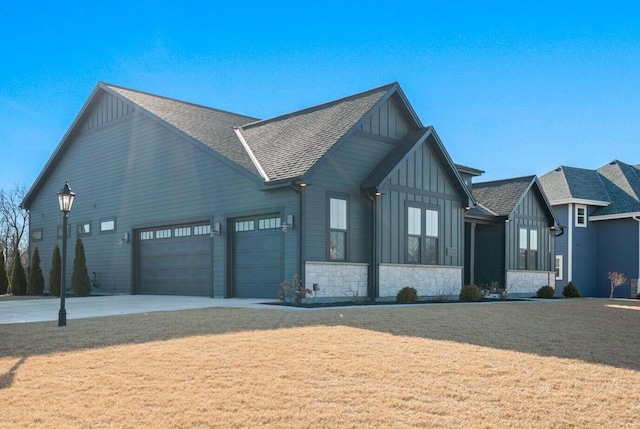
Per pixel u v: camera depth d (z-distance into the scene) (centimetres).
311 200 1501
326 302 1511
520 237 2281
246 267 1661
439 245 1852
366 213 1648
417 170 1797
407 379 606
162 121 1930
